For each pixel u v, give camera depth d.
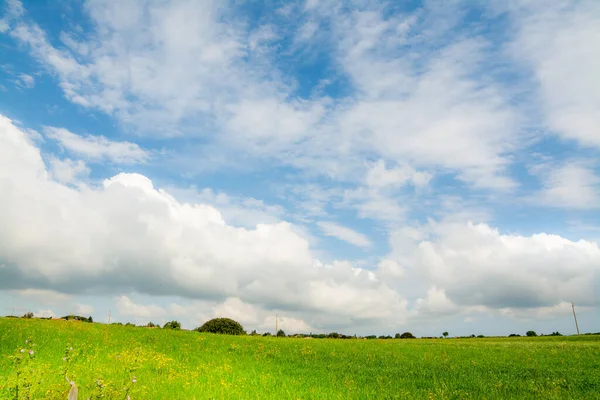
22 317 40.12
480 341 56.59
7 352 18.72
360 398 15.59
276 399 14.70
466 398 15.57
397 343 46.09
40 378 13.27
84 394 11.95
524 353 32.38
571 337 63.16
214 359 23.94
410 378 20.27
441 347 39.38
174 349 26.97
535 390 16.77
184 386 15.03
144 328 39.88
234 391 15.11
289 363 24.86
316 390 16.47
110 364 18.17
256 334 64.31
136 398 12.91
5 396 11.09
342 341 47.59
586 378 19.39
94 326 35.19
